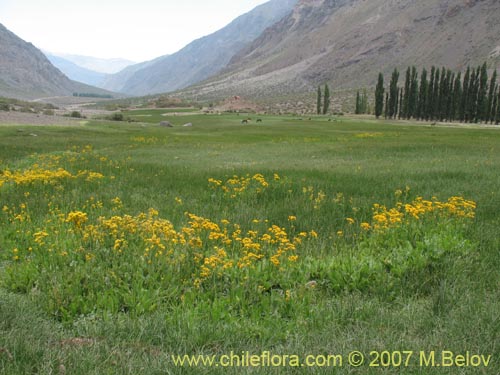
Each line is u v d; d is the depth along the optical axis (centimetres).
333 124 7431
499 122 9669
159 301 506
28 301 488
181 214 948
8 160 1903
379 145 3009
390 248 700
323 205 1034
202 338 426
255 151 2702
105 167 1694
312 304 521
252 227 834
